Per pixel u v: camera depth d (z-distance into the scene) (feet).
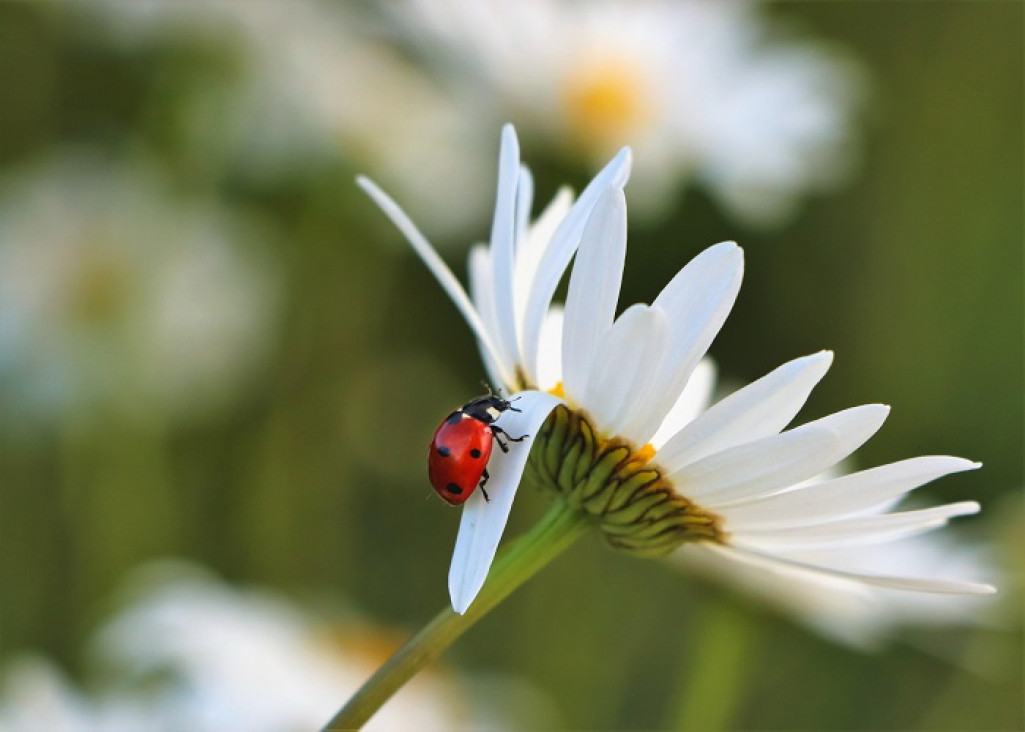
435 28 1.40
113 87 1.65
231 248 1.59
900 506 1.35
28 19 1.59
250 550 1.58
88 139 1.64
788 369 0.77
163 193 1.57
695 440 0.78
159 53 1.54
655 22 1.43
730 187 1.44
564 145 1.38
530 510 1.34
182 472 1.58
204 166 1.59
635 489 0.79
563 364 0.79
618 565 1.57
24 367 1.49
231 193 1.66
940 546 1.16
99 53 1.59
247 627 1.14
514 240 0.81
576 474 0.79
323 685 1.11
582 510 0.80
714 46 1.45
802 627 1.07
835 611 1.07
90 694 1.12
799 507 0.78
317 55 1.56
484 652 1.61
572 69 1.38
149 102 1.58
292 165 1.58
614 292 0.78
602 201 0.77
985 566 1.15
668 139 1.41
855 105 1.60
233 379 1.58
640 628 1.58
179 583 1.20
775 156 1.44
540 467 0.80
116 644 1.14
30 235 1.53
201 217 1.58
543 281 0.79
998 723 1.36
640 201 1.40
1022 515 1.22
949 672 1.63
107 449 1.47
